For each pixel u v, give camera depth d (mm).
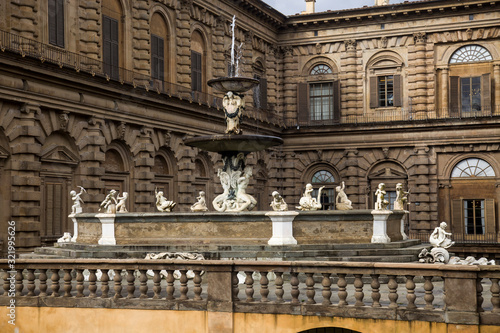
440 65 50469
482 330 12547
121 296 14781
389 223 22688
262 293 14031
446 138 49062
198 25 45156
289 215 20797
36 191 29906
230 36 48719
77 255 21672
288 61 54781
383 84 52250
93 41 34625
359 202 51781
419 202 49938
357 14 51875
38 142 30172
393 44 51656
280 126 53031
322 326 13555
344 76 53031
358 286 13477
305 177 53750
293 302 13789
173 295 14766
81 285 14977
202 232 21828
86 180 32812
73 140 32344
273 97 54062
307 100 54250
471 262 21484
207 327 14109
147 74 38875
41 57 29266
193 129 42094
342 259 20156
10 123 28844
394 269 13211
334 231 21594
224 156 25219
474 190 48812
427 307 12984
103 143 33719
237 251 20469
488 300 14828
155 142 38469
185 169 41219
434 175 49656
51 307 15023
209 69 46344
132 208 36719
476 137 48188
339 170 52375
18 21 30188
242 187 24875
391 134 50750
